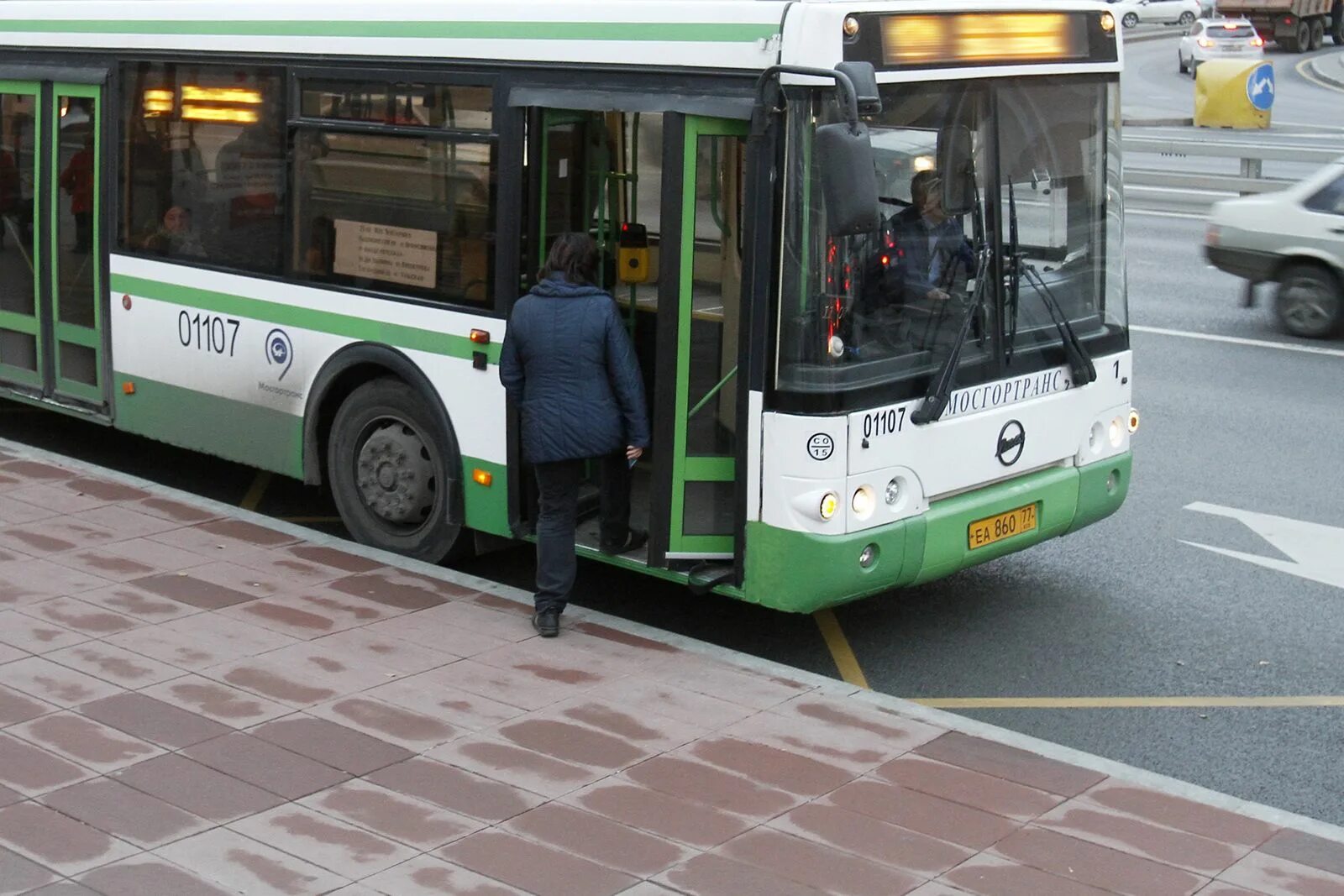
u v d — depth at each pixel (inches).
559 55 294.0
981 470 298.0
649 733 248.8
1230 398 518.9
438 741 243.3
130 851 205.9
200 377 376.5
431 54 315.9
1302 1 2192.4
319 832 213.0
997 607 336.5
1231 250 629.0
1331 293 604.1
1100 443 327.3
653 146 302.2
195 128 367.9
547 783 230.2
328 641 284.4
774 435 272.5
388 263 332.2
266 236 355.9
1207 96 1346.0
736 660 280.1
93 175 394.6
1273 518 397.4
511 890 199.3
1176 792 233.6
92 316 403.5
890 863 209.9
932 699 288.5
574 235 286.4
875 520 279.1
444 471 329.4
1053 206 307.0
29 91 407.5
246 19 352.2
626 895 199.0
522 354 282.4
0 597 301.0
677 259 278.1
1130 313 655.1
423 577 320.8
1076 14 305.0
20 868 200.7
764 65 265.7
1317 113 1501.0
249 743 240.1
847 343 271.0
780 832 217.5
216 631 287.3
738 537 280.7
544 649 283.4
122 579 313.7
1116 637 319.6
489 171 309.4
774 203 266.2
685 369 282.0
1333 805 248.2
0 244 425.4
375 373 347.6
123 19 380.5
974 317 293.3
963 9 281.1
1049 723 278.2
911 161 277.4
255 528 348.8
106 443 460.1
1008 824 222.4
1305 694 292.8
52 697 255.0
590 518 314.7
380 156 329.7
